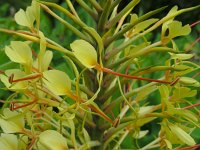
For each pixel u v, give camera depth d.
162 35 0.41
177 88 0.42
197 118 0.41
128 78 0.39
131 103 0.45
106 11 0.41
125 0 1.00
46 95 0.43
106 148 0.45
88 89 0.41
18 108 0.39
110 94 0.42
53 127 0.46
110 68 0.41
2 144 0.40
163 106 0.40
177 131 0.40
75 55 0.37
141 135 0.50
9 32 0.39
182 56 0.41
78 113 0.41
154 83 0.42
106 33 0.40
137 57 0.43
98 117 0.42
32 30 0.41
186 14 1.13
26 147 0.41
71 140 0.41
